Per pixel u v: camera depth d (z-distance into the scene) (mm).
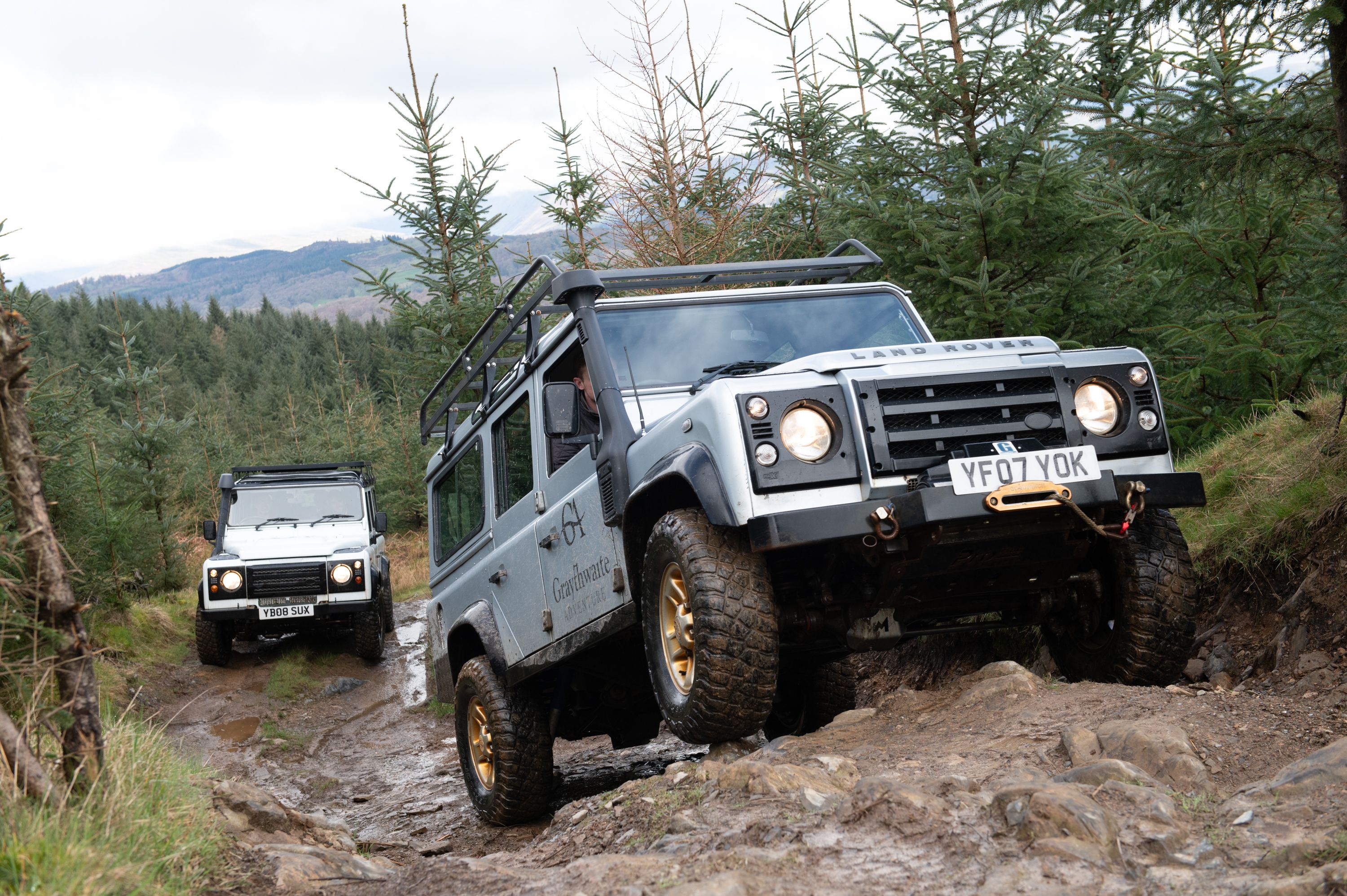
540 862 3426
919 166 8602
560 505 5047
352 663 13656
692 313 5098
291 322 164375
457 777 7781
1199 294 7879
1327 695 3791
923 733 3848
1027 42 8094
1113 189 7520
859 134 9031
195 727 10430
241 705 11234
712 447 3732
